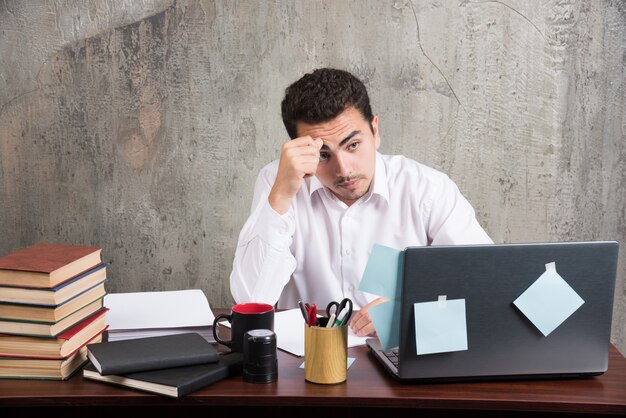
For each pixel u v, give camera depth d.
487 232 2.93
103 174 2.99
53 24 2.90
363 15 2.83
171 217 3.01
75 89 2.94
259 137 2.94
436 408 1.41
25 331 1.41
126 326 1.61
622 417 1.37
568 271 1.41
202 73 2.91
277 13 2.86
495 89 2.85
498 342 1.41
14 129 2.97
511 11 2.80
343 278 2.16
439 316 1.38
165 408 1.47
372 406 1.33
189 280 3.05
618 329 2.94
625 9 2.78
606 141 2.85
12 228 3.03
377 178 2.11
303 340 1.63
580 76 2.82
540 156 2.88
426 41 2.83
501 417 1.43
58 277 1.42
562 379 1.45
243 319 1.50
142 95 2.93
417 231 2.14
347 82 1.81
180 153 2.96
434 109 2.87
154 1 2.88
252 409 1.47
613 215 2.89
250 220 1.99
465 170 2.90
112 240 3.03
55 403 1.33
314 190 2.12
